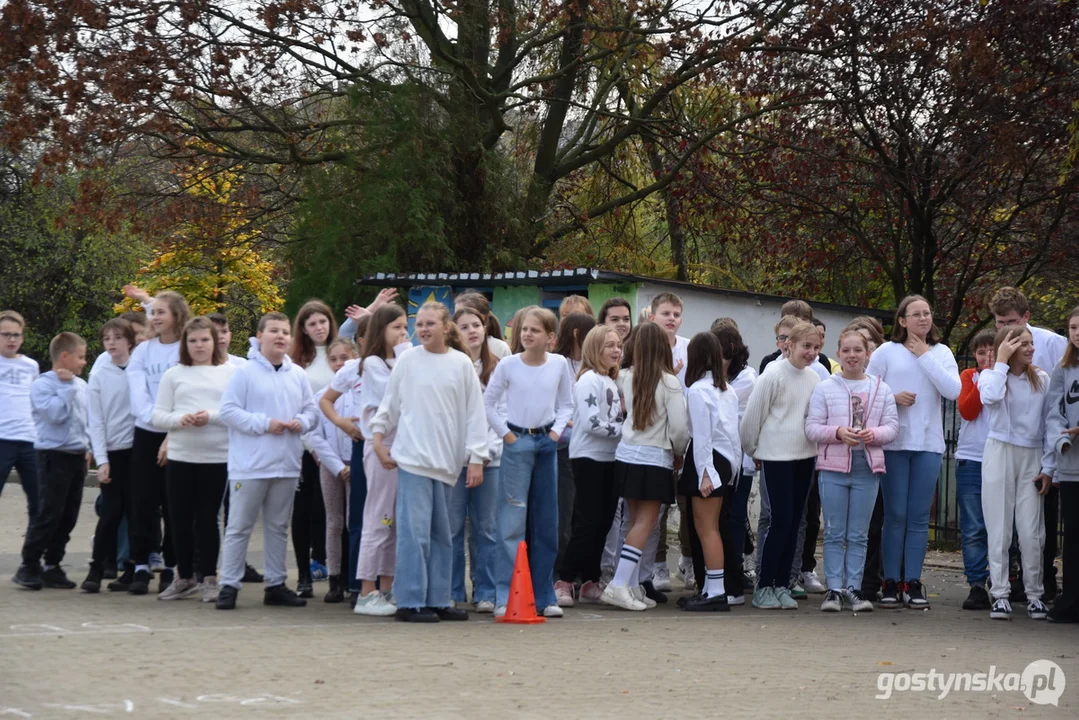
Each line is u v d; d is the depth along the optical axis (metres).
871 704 5.40
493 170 20.36
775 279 22.80
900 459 8.98
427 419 7.55
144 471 8.69
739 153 20.89
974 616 8.71
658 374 8.38
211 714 4.70
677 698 5.34
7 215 29.11
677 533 14.29
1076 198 16.66
